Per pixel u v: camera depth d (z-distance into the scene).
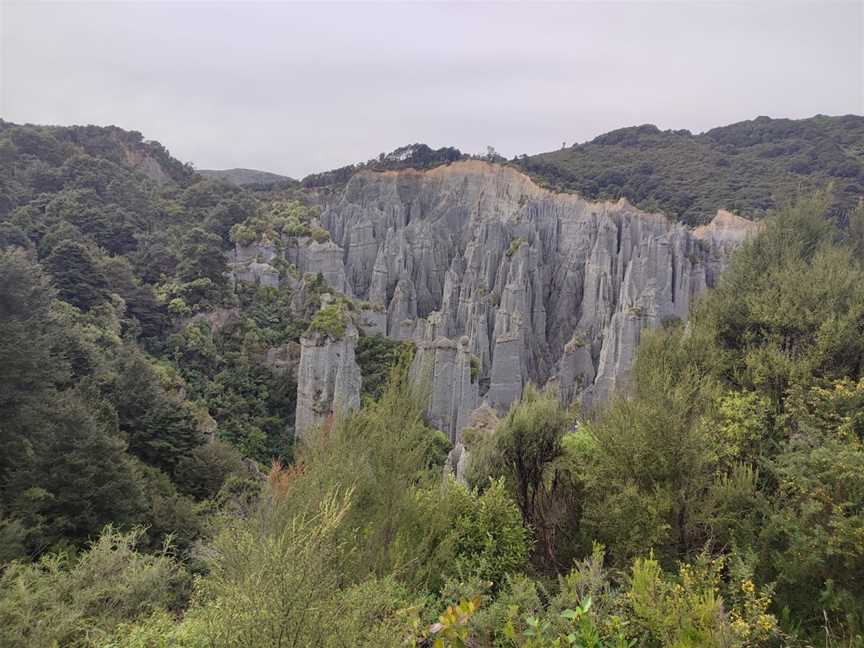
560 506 14.58
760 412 14.55
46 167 83.06
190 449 35.75
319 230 75.75
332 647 6.34
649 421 12.43
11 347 24.47
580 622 8.24
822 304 17.36
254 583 6.60
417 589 10.80
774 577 10.58
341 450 12.55
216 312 59.34
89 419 25.78
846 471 10.16
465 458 19.38
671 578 10.55
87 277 52.91
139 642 9.43
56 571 13.98
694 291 69.38
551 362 75.69
